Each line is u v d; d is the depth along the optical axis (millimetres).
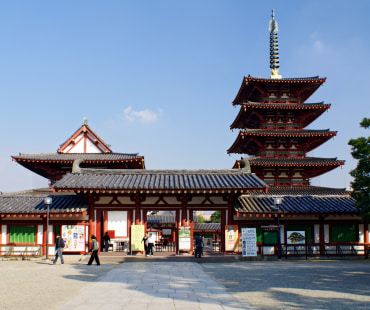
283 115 44969
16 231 31859
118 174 33406
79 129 43938
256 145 45688
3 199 33250
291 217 33250
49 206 31562
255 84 44844
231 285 18062
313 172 43375
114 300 14148
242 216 32562
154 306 13180
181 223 31688
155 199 31844
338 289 17000
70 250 31172
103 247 34125
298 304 13836
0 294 15461
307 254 32594
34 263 28078
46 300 14258
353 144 28547
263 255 31984
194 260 29375
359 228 33781
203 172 33875
